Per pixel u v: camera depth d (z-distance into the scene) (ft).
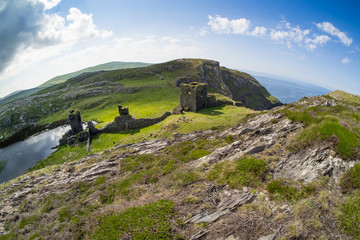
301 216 29.91
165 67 534.37
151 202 41.73
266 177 41.04
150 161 85.40
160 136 132.16
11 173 162.71
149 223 34.09
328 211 30.45
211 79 489.26
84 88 431.02
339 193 33.30
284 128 59.41
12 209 74.18
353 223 27.78
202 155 66.33
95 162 107.45
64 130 262.06
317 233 27.68
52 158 149.89
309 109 79.46
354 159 38.22
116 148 124.36
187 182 47.32
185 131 131.85
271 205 33.71
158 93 364.17
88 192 68.03
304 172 39.14
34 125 299.58
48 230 47.19
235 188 40.14
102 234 35.12
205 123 142.00
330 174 36.73
